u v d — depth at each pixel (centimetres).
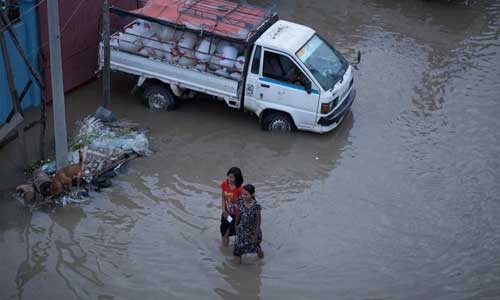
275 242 877
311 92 1070
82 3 1167
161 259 833
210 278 807
